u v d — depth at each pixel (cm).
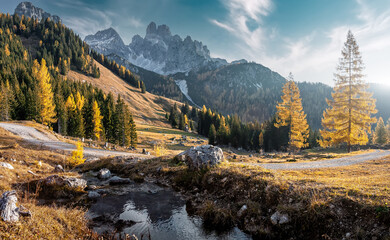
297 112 4119
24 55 14388
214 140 8912
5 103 5588
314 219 738
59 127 5925
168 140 8375
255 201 955
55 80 9806
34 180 1212
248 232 820
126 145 6231
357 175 1273
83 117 6431
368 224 656
